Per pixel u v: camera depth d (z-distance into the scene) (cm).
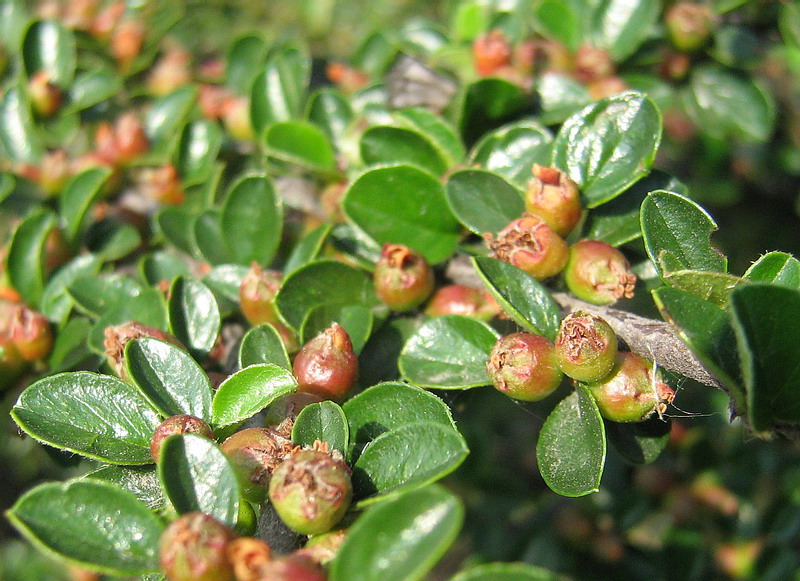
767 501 17
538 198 9
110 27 16
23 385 11
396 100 14
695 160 22
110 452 9
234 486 8
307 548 8
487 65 14
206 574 7
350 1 28
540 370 9
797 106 18
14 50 16
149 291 11
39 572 22
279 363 9
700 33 14
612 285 9
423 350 10
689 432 17
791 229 24
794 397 8
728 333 8
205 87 16
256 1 25
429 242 11
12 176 14
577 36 14
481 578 6
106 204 14
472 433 18
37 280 12
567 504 17
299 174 13
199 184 14
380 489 8
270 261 12
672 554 16
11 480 21
